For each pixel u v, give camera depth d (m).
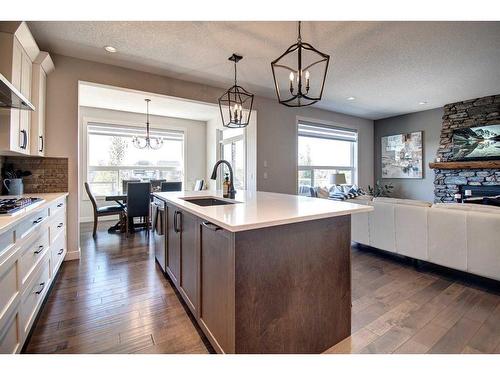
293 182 5.23
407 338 1.71
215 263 1.48
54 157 3.05
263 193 2.91
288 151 5.17
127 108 5.75
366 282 2.57
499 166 4.55
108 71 3.37
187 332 1.76
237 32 2.60
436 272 2.83
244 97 4.62
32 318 1.69
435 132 5.70
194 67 3.48
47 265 2.15
